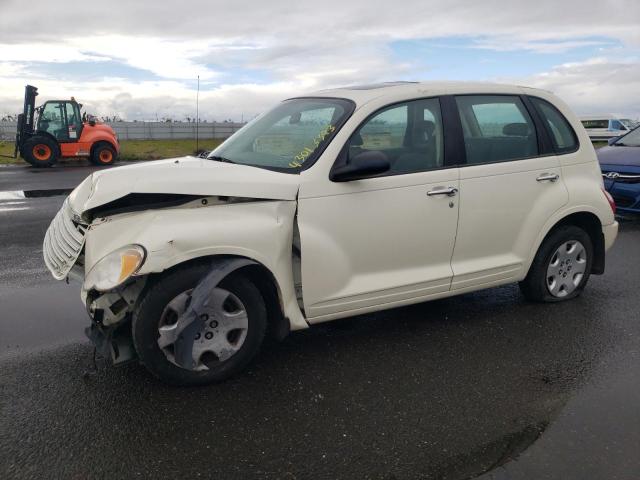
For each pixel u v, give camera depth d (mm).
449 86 4348
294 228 3693
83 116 20484
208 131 32125
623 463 2793
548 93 4875
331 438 2984
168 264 3172
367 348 4086
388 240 3932
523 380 3629
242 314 3529
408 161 4043
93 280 3131
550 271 4891
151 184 3320
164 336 3318
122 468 2729
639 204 8414
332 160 3727
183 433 3014
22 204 10414
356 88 4359
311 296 3725
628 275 5934
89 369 3721
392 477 2682
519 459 2822
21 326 4465
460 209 4195
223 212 3428
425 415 3209
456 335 4324
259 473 2701
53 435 2980
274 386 3521
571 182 4789
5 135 34312
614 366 3836
